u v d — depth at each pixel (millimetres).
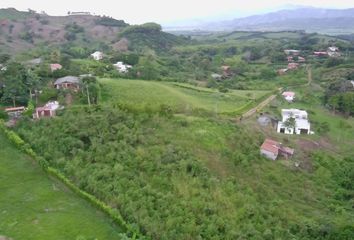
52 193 48125
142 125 66188
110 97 87875
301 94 122500
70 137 58000
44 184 49844
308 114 103250
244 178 58719
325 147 83250
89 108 70312
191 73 153875
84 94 81938
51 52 149000
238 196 51625
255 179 59625
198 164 56062
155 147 58406
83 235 40844
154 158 55250
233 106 98500
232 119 84438
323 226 49719
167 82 120625
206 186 52312
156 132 64875
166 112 73188
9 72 80438
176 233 42000
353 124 101500
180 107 84688
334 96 111750
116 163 52844
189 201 47500
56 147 56469
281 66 176375
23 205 45500
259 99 109312
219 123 74750
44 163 52344
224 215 46812
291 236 46656
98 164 52688
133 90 95625
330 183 66562
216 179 54219
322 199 60188
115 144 56969
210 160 60156
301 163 71312
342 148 85375
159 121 69250
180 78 136125
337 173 70625
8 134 59031
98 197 47125
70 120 63344
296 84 140875
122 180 49188
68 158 54750
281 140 80250
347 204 60406
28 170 52531
